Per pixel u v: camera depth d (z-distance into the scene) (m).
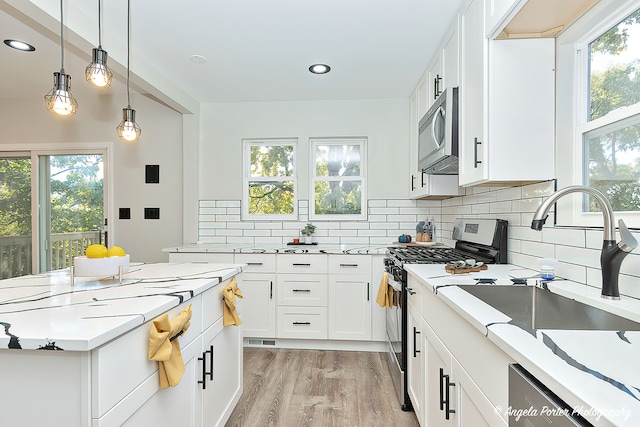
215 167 3.66
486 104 1.62
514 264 1.97
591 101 1.49
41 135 3.67
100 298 1.26
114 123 3.63
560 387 0.60
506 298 1.48
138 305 1.16
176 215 3.61
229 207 3.65
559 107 1.58
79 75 3.09
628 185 1.27
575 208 1.50
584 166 1.50
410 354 2.04
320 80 3.07
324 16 2.08
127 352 1.02
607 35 1.40
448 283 1.50
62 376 0.89
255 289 3.13
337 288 3.07
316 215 3.69
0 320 0.99
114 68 2.43
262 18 2.10
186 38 2.34
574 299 1.25
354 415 2.06
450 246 3.20
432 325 1.55
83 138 3.65
